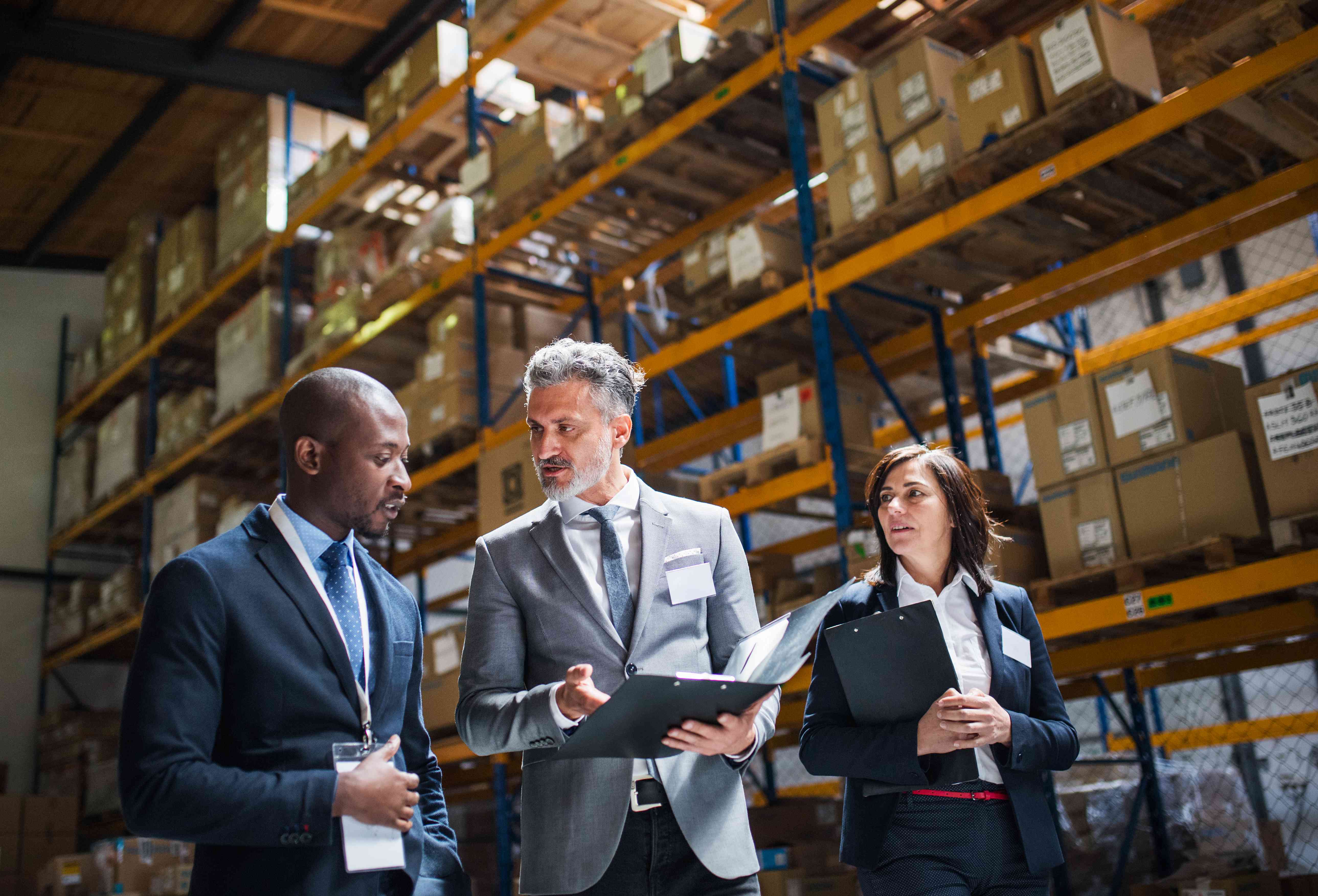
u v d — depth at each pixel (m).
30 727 10.91
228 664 1.58
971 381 6.61
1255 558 3.81
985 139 4.22
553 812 1.89
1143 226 4.80
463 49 7.25
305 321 8.58
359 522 1.74
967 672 2.08
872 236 4.71
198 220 9.44
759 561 6.09
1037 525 4.51
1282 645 5.36
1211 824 5.14
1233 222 4.88
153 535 9.69
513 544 2.08
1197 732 6.75
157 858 7.23
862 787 2.03
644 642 1.94
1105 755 7.16
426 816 1.79
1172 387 3.81
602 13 6.22
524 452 6.05
